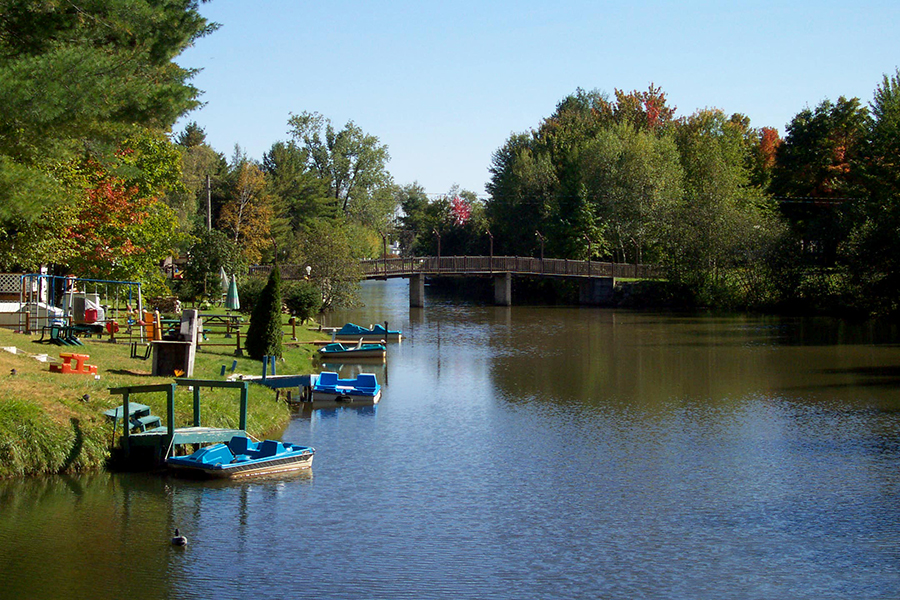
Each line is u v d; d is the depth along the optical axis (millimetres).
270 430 22531
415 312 67938
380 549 14281
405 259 70562
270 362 29453
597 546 14648
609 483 18453
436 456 20531
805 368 35531
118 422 18203
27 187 15242
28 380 18812
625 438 22672
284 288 49594
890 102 65750
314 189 86812
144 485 16922
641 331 51844
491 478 18703
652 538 15062
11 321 29688
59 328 25875
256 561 13547
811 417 25453
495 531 15305
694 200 73250
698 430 23688
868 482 18594
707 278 70125
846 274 59625
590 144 84625
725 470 19562
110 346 27688
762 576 13422
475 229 104062
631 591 12812
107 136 17859
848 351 40688
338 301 62781
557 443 22047
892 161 53906
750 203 75000
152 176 35625
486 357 39906
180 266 54500
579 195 81375
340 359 38125
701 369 35562
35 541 13992
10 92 13828
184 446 18531
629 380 32781
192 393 20984
